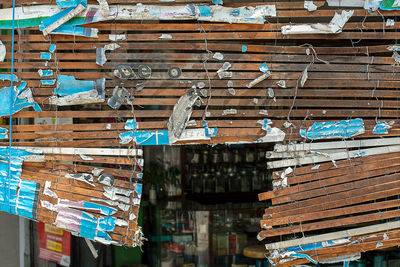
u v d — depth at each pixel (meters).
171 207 5.91
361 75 2.94
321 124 2.94
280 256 2.99
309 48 2.90
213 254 5.52
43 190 2.85
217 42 3.15
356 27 2.94
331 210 2.96
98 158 2.84
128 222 2.83
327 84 2.93
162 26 2.83
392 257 5.25
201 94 2.86
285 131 2.92
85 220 2.83
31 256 4.81
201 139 2.86
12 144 2.87
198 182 6.74
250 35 2.88
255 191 6.82
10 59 2.87
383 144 2.98
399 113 2.98
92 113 2.83
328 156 2.94
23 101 2.82
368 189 2.97
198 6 2.83
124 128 2.83
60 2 2.76
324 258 2.98
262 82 2.89
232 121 2.88
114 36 2.81
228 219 5.63
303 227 2.97
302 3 2.88
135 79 2.82
